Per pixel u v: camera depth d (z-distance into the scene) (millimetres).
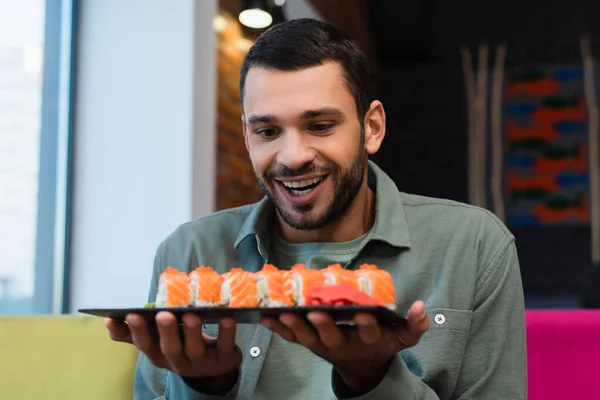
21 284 2764
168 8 2918
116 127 2941
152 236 2885
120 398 1413
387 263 1285
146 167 2904
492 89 5590
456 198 5594
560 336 1353
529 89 5535
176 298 1034
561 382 1337
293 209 1159
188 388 1064
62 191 2934
